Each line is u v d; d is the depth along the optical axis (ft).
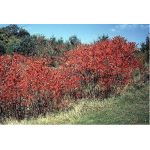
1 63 27.48
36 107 27.02
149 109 25.36
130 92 29.55
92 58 30.86
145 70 31.76
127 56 31.83
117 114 25.25
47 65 28.76
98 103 27.91
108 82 30.09
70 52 32.04
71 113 26.48
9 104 26.68
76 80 29.17
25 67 28.02
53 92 27.25
